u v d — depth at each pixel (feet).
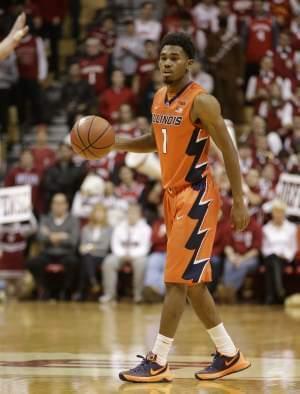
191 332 54.85
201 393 30.27
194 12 112.37
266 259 82.58
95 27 117.91
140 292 83.71
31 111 109.09
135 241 84.48
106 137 34.53
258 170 89.15
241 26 109.29
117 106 101.65
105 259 84.64
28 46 107.65
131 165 76.89
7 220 86.99
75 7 120.78
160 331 33.24
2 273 88.89
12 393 30.14
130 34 109.91
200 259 33.12
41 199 92.79
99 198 88.84
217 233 83.51
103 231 85.76
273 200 85.71
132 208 85.15
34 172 93.66
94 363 38.78
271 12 111.45
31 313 70.54
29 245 90.89
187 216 33.14
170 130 33.58
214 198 33.76
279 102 99.04
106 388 31.27
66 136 100.17
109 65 107.04
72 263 84.94
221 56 105.09
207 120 32.86
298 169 87.97
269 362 39.55
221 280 83.61
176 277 32.91
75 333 53.72
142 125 94.17
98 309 75.25
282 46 106.32
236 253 83.35
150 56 104.94
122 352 43.37
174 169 33.65
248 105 107.65
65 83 105.50
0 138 108.27
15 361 39.47
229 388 31.53
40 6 116.16
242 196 33.32
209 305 34.06
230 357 34.14
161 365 33.06
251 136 93.25
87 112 101.50
